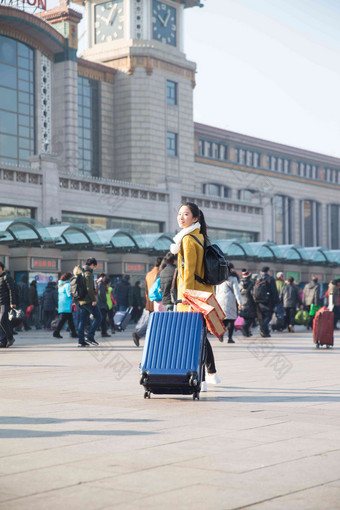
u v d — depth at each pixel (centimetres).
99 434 532
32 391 793
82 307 1606
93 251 3147
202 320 757
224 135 6188
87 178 3750
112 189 3894
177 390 726
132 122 5303
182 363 725
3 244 2839
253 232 4916
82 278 1598
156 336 750
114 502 359
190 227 756
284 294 2267
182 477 405
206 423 580
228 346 1614
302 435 528
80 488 384
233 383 870
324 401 709
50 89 4775
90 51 5525
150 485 389
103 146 5294
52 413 632
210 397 744
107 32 5512
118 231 3141
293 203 6950
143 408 664
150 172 5297
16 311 1596
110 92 5359
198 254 753
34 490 381
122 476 408
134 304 2772
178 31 5653
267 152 6675
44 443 500
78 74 5116
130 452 470
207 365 845
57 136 4788
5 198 3331
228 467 429
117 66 5388
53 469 424
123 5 5447
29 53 4628
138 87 5316
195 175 5891
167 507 351
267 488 383
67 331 2425
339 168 7600
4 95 4422
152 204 4119
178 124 5534
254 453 466
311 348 1541
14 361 1221
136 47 5303
